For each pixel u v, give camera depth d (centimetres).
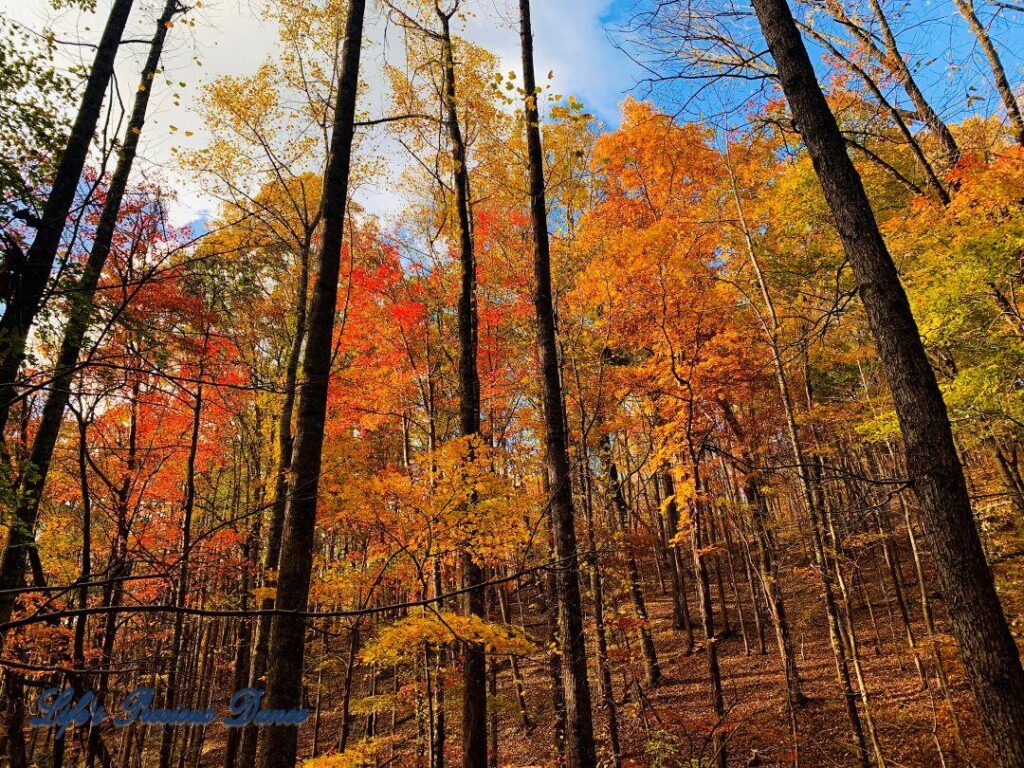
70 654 699
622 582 1256
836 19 841
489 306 1235
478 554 705
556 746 919
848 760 918
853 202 407
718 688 862
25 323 456
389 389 1168
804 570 884
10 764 605
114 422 1066
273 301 1292
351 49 572
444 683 751
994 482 1276
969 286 698
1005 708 307
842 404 1041
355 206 1197
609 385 1116
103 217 706
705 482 1295
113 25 645
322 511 700
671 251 994
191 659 1223
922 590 978
